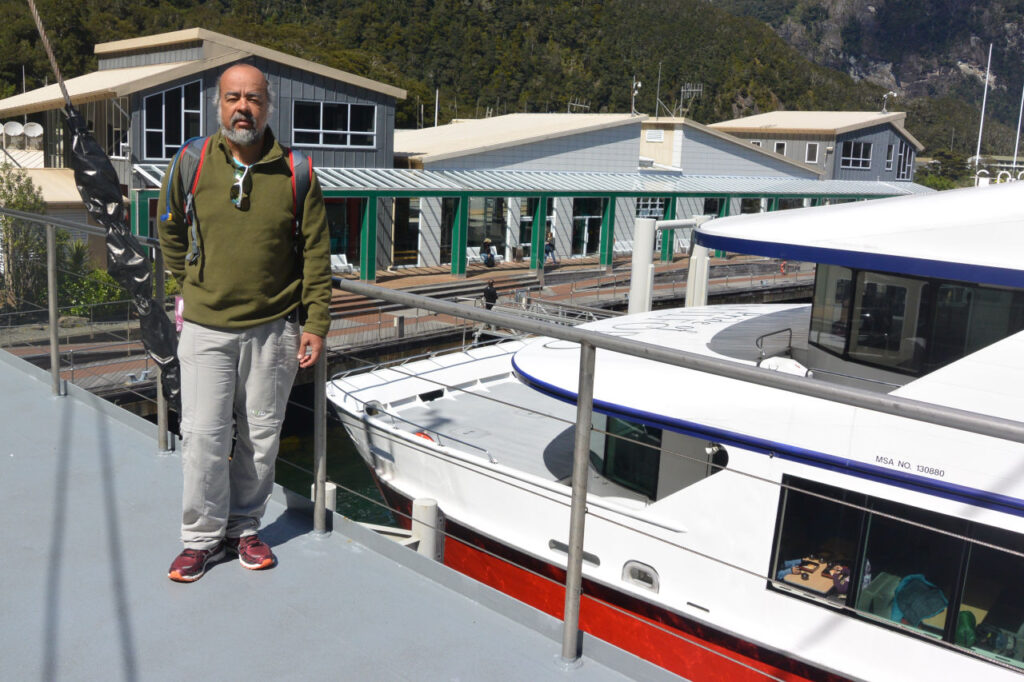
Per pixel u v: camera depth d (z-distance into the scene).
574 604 2.71
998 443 5.63
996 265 6.00
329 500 5.14
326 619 2.93
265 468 3.23
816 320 7.27
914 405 2.04
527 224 43.12
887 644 6.04
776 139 61.16
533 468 8.68
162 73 30.19
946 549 5.85
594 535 7.39
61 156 35.22
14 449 4.32
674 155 51.91
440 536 6.42
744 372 2.27
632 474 7.73
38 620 2.85
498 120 52.66
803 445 6.34
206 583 3.13
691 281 11.46
